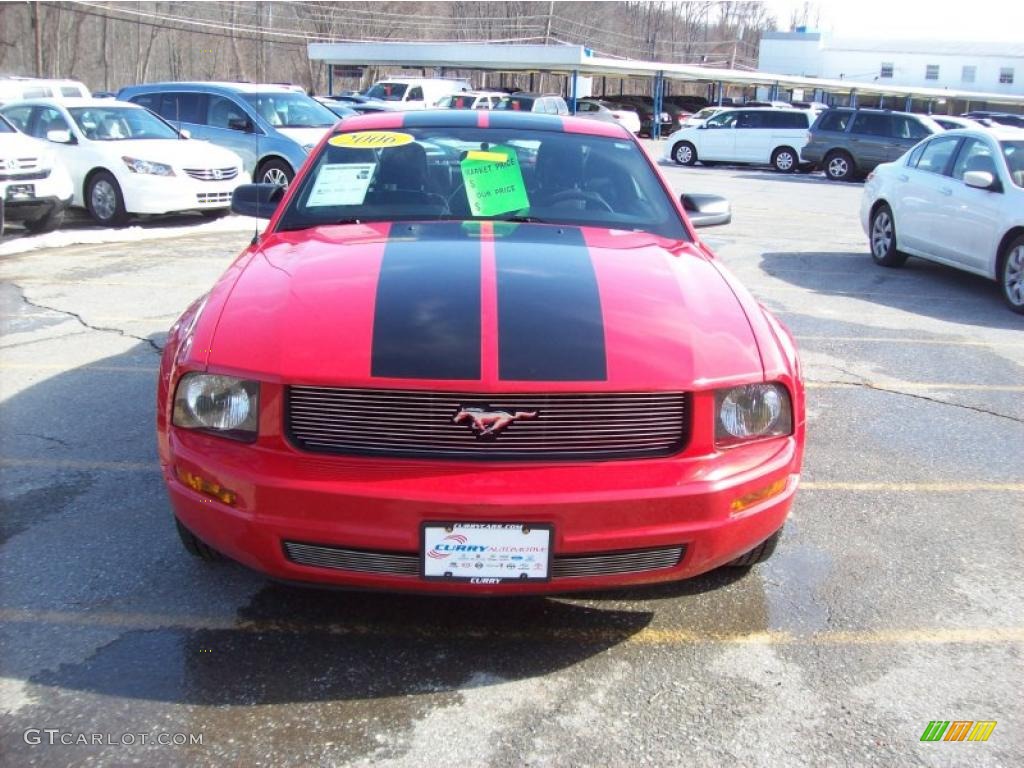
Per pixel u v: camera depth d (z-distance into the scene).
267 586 3.13
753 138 24.50
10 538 3.41
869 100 59.31
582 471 2.50
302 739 2.39
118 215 11.34
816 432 4.93
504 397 2.50
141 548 3.37
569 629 2.95
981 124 22.44
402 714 2.50
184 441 2.67
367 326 2.65
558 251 3.21
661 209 3.84
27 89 18.00
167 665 2.68
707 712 2.56
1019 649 2.93
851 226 13.86
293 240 3.40
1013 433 4.98
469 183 3.80
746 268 9.95
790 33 67.94
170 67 58.31
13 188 9.98
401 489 2.44
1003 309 8.20
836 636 2.96
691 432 2.58
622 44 73.06
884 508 3.97
